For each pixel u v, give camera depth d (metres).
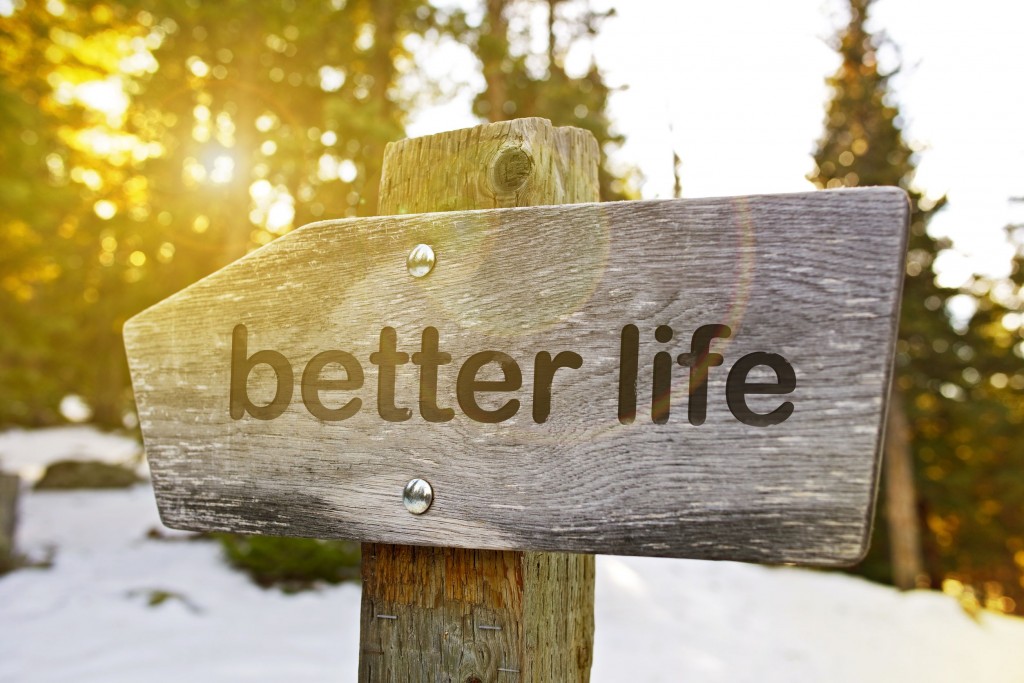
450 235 0.99
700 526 0.84
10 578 6.68
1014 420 16.23
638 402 0.88
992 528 16.45
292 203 11.00
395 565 1.06
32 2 12.23
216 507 1.08
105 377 21.59
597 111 12.75
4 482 7.36
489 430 0.94
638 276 0.89
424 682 1.03
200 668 4.78
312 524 1.02
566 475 0.90
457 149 1.14
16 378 12.16
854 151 13.36
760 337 0.83
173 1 10.75
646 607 7.86
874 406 0.79
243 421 1.08
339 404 1.03
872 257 0.81
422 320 0.99
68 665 4.71
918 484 15.34
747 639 7.44
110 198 14.11
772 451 0.82
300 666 4.94
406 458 0.98
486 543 0.93
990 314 15.16
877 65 12.96
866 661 7.42
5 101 8.46
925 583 15.91
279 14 10.81
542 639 1.06
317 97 11.91
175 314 1.13
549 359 0.92
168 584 6.71
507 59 11.92
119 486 12.07
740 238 0.85
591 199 1.24
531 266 0.95
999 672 7.77
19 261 10.30
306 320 1.06
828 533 0.79
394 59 12.60
